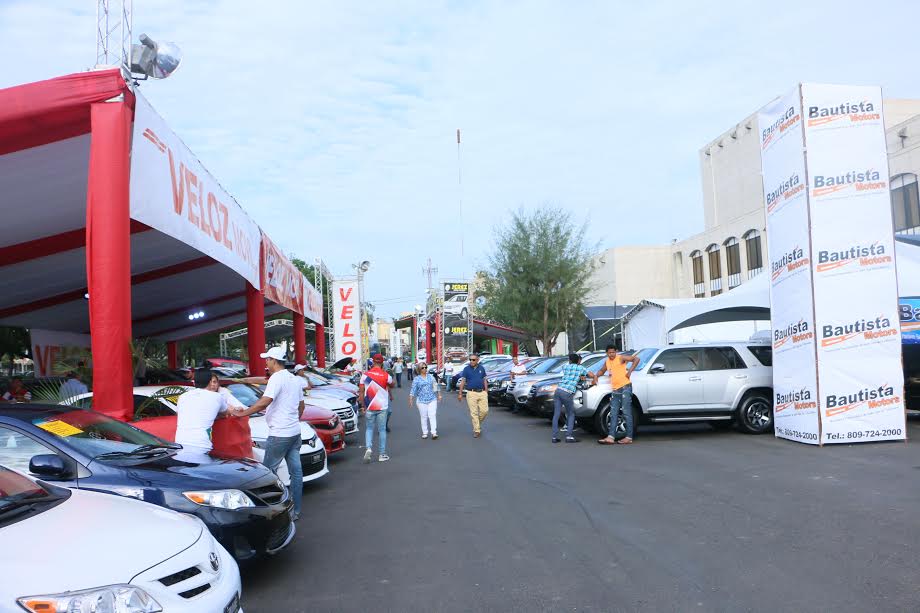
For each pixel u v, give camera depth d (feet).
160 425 26.32
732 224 135.44
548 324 142.00
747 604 15.23
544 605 15.66
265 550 17.78
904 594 15.44
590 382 45.42
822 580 16.55
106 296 25.52
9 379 39.55
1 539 11.03
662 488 28.17
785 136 40.45
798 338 39.99
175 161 31.45
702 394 45.11
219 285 64.59
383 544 21.31
